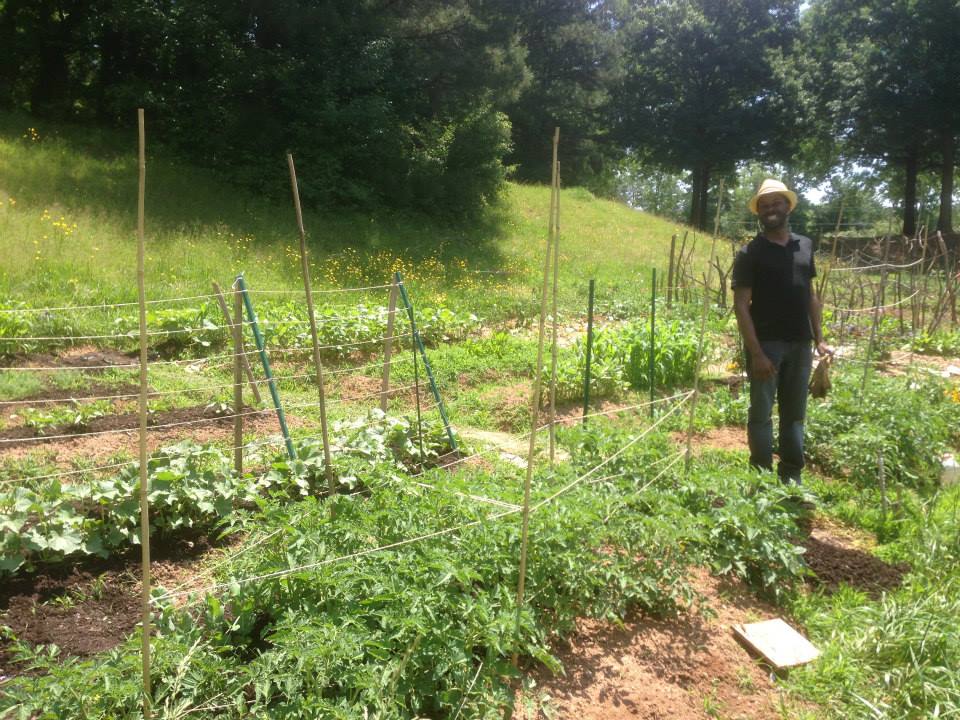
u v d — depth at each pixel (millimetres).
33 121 19609
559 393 7926
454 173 22859
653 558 3742
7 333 8359
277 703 2752
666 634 3543
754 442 4957
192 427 6398
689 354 8836
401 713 2633
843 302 13055
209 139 20156
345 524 3488
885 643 3432
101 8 21844
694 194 38031
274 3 20625
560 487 4039
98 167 17188
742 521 3996
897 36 31812
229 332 9336
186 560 4055
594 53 36562
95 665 2756
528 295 14805
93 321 9328
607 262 20406
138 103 20078
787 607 3904
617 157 44781
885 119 31938
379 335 9961
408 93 24359
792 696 3215
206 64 21141
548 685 3086
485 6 25969
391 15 23656
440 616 2959
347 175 21453
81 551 3957
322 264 15391
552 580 3486
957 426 6961
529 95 35125
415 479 4332
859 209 44125
